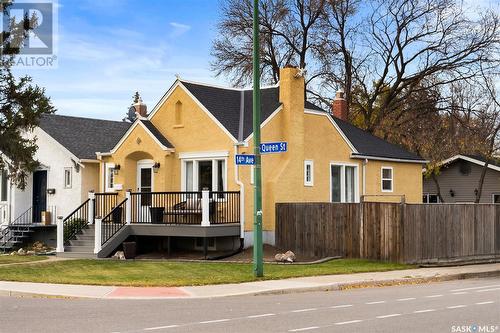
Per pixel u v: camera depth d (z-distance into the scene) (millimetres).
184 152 29609
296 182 30125
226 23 52844
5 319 13289
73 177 34219
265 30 51812
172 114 30156
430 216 25641
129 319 13188
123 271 22203
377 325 12070
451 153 48875
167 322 12742
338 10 51844
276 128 29797
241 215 27859
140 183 31062
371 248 25594
